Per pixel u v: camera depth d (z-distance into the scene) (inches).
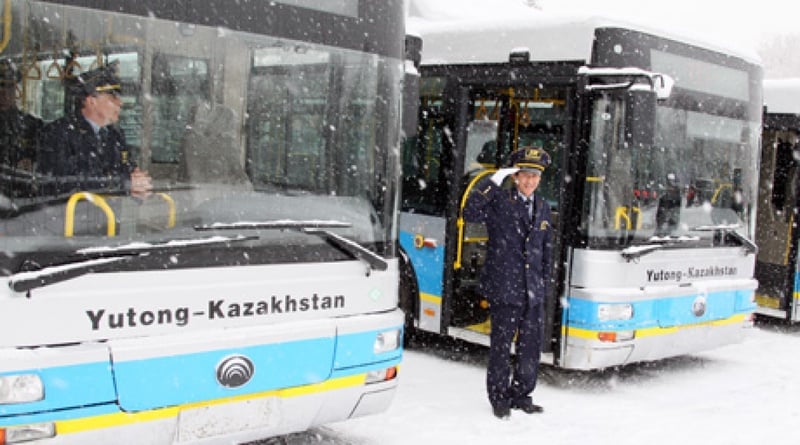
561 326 270.5
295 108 175.6
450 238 297.1
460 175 296.7
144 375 151.9
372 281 186.4
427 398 259.0
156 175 157.1
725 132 303.4
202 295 159.2
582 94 264.5
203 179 162.7
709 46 294.0
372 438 219.1
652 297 273.7
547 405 258.7
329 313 178.7
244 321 165.3
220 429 165.0
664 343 281.1
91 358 145.6
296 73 175.5
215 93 164.1
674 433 235.6
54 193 145.9
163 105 157.9
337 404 182.4
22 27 143.4
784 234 402.0
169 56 158.4
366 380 186.1
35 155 144.2
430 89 309.4
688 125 287.9
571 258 268.1
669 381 299.1
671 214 284.0
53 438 143.8
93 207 149.7
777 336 399.5
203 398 159.8
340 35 183.0
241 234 165.3
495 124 317.7
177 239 158.6
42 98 145.4
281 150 173.6
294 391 173.3
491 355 241.8
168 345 154.1
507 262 238.7
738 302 308.2
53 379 142.0
